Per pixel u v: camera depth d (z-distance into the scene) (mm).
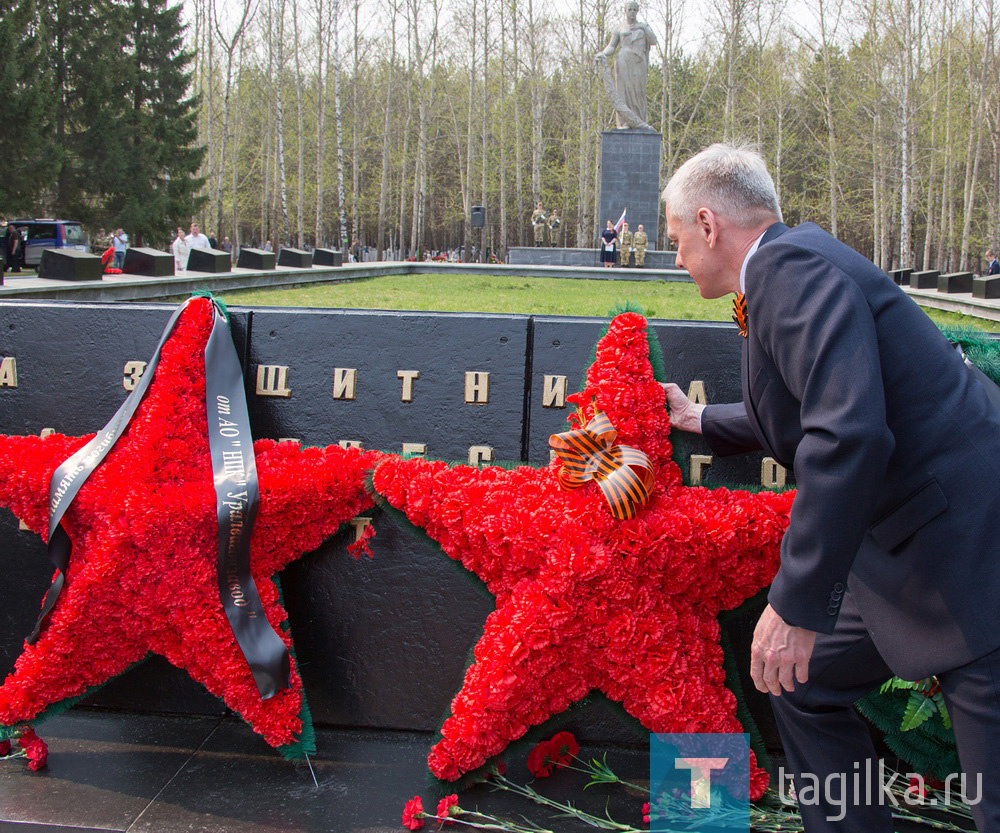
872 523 1800
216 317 2684
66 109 37094
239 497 2418
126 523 2393
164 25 40781
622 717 2316
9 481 2545
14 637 2908
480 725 2230
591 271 19125
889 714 2434
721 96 51531
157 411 2518
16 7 32781
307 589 2701
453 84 48406
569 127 51250
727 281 2033
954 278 14102
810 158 50812
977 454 1693
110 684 2805
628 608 2174
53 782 2398
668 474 2330
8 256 25703
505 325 2730
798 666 1752
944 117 41062
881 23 33562
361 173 50969
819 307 1684
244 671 2424
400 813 2277
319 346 2795
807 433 1674
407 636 2672
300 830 2199
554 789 2412
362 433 2771
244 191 51844
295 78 42469
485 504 2258
